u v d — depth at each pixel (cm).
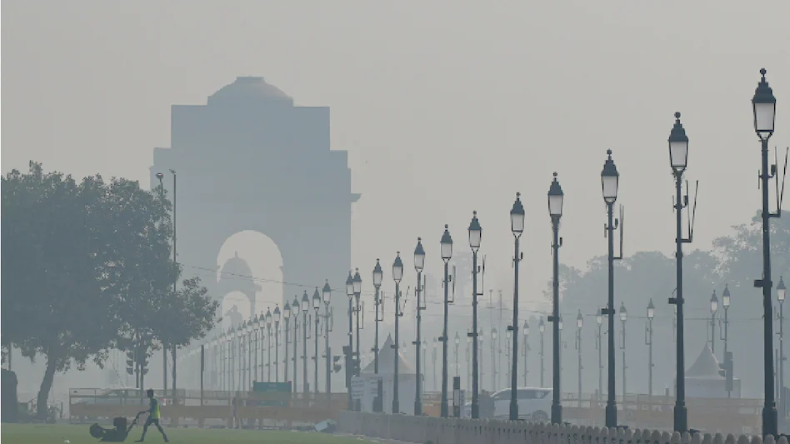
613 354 19512
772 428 14375
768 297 14675
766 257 14812
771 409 14425
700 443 14012
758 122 15025
